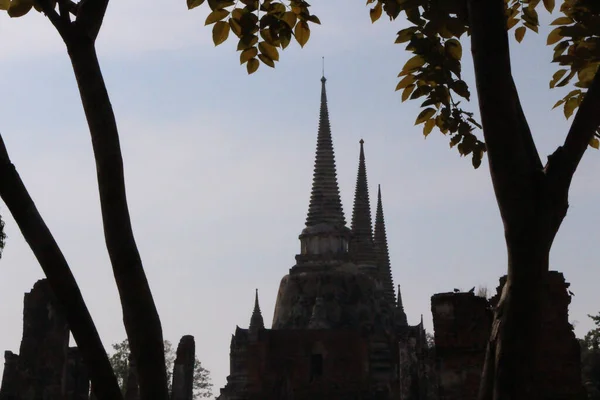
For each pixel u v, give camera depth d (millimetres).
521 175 14500
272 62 17844
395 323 125812
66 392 47188
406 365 80812
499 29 14695
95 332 13602
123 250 13938
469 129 19578
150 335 13852
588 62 18516
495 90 14641
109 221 13984
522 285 14320
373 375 106500
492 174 14711
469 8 14977
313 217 125250
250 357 106125
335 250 122062
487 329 30531
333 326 114000
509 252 14508
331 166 129000
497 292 30625
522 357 14195
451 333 30656
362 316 115375
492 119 14633
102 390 13461
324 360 105875
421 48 18438
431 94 19203
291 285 119562
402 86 19250
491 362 14562
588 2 17797
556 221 14594
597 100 14781
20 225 13570
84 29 14547
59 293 13523
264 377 105562
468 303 30797
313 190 127375
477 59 14789
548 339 29859
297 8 17562
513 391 14141
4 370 45938
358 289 117812
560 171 14633
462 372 30328
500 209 14656
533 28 20281
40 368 46219
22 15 16344
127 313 13883
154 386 13734
